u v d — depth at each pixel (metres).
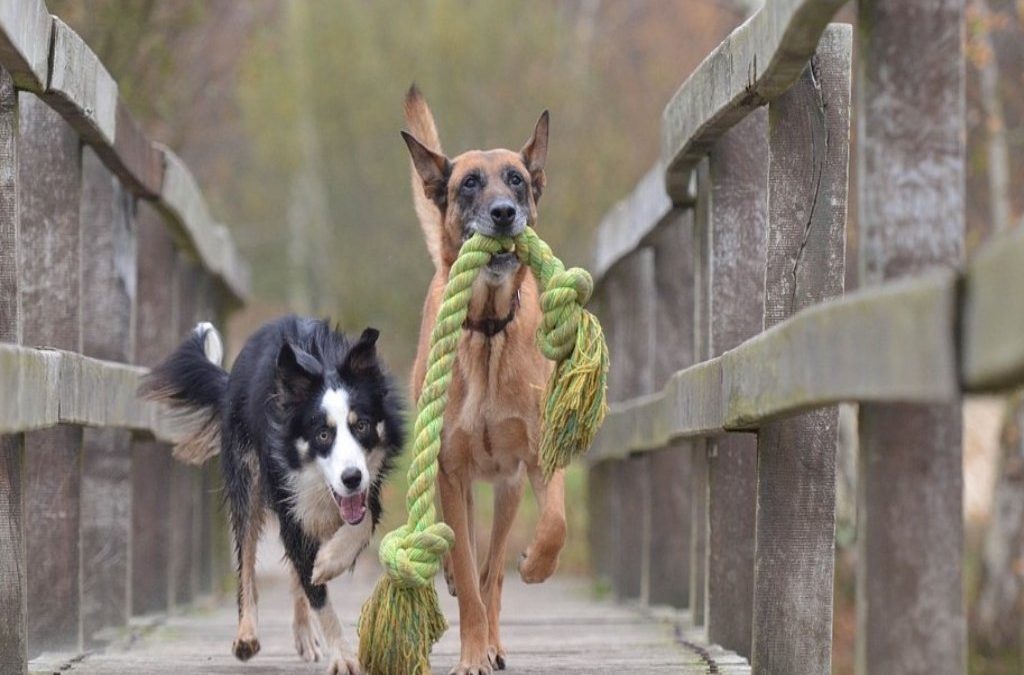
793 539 7.72
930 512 5.36
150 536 15.05
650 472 15.30
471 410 9.35
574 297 8.36
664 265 14.70
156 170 13.12
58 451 10.27
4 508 7.95
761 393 6.78
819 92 7.85
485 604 9.91
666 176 11.26
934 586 5.35
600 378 8.34
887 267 5.59
